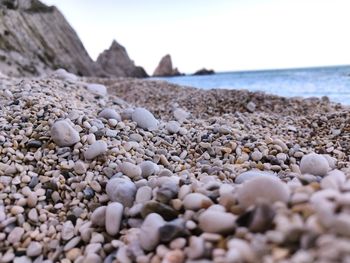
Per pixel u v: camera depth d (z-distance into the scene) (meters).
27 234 0.22
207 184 0.22
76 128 0.33
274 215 0.14
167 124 0.41
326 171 0.28
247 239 0.14
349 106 0.65
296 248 0.13
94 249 0.20
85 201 0.25
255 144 0.35
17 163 0.28
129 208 0.23
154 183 0.24
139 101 0.83
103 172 0.28
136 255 0.17
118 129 0.36
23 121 0.34
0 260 0.20
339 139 0.41
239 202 0.17
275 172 0.31
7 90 0.44
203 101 0.71
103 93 0.65
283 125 0.49
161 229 0.17
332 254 0.11
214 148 0.35
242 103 0.68
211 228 0.16
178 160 0.33
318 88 1.32
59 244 0.21
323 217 0.13
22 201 0.24
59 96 0.46
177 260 0.15
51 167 0.28
